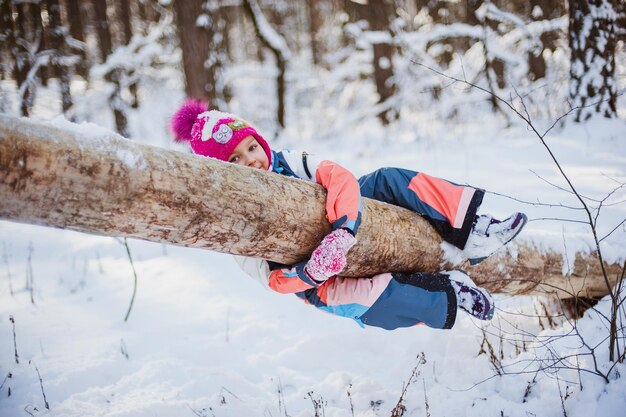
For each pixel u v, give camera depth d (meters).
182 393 2.79
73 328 3.60
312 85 12.56
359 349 3.20
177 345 3.32
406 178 2.49
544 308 3.02
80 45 11.53
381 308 2.31
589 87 5.77
